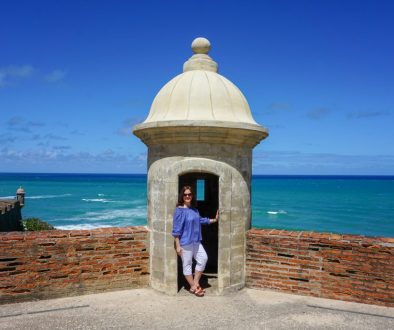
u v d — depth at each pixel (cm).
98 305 542
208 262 774
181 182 768
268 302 558
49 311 520
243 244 609
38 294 552
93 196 6788
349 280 556
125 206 4888
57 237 561
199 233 587
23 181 13750
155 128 575
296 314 518
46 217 3794
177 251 574
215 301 562
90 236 580
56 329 469
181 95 591
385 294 536
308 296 579
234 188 594
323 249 570
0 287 532
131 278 606
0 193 7369
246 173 618
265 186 11512
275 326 483
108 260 591
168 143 588
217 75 627
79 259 574
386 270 535
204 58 641
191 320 499
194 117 568
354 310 528
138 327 478
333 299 566
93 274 582
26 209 4556
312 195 7400
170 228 582
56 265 561
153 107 631
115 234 595
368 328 477
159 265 593
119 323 488
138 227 635
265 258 603
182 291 594
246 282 616
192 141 575
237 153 599
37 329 468
